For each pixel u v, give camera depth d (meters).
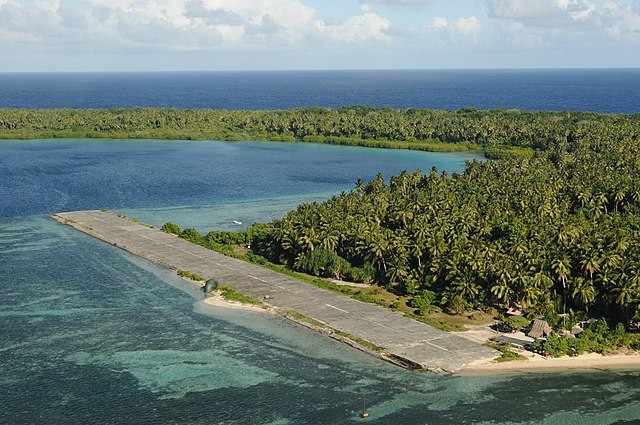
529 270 127.50
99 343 117.94
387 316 129.25
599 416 95.56
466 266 133.25
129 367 109.44
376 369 109.00
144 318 129.38
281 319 129.38
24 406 97.69
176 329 124.44
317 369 109.25
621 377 106.50
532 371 108.00
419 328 123.62
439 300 135.00
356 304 135.62
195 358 112.75
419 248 145.25
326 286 146.12
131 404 98.44
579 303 126.25
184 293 143.25
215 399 99.94
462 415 95.69
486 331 122.69
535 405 98.31
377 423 93.69
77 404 98.31
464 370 108.12
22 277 150.88
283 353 114.88
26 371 107.69
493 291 127.69
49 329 123.38
